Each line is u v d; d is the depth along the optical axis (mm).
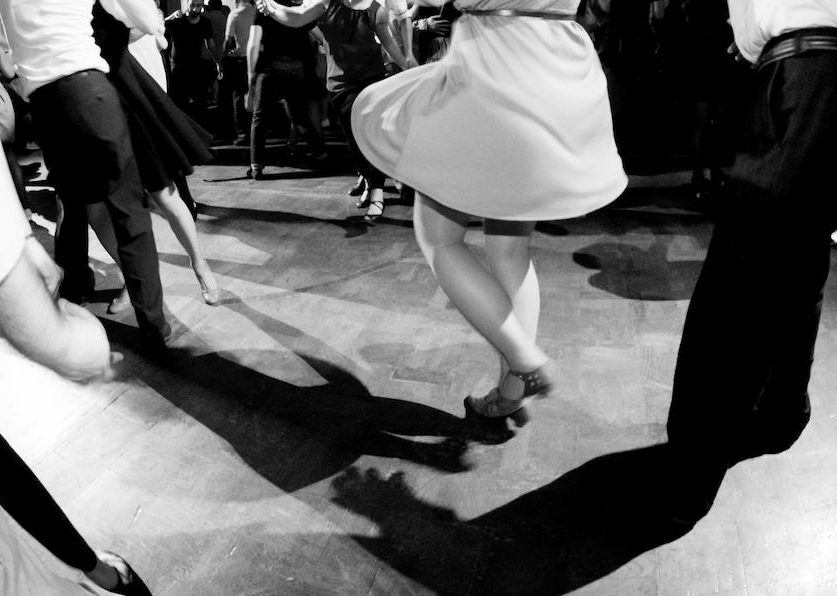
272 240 4094
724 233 1658
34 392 2594
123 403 2561
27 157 6078
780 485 2021
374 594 1777
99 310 3307
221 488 2154
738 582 1745
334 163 5824
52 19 2314
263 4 4828
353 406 2508
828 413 2285
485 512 2012
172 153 2873
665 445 2205
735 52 1779
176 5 7184
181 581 1835
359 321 3088
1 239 731
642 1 4141
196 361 2830
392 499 2082
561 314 3018
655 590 1739
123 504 2098
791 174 1521
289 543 1944
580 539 1898
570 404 2428
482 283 1871
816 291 1746
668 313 2979
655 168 4926
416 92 1734
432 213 1860
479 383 2592
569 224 4004
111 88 2482
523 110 1601
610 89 4461
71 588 1146
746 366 1698
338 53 3961
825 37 1447
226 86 6609
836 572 1754
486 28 1604
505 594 1759
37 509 1104
